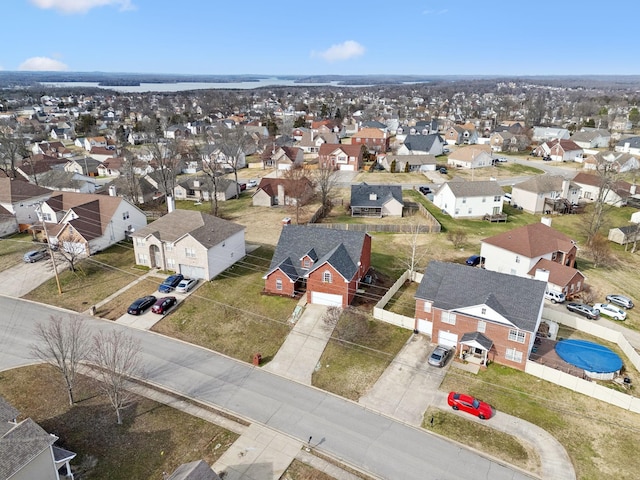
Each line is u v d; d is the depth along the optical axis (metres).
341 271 44.31
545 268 50.28
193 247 49.75
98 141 151.50
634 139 131.75
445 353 37.94
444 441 29.78
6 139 102.69
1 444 22.94
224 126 173.12
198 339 40.69
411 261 56.28
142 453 28.41
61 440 29.28
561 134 155.62
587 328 42.62
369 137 133.88
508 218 77.12
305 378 35.91
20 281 50.44
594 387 33.56
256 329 42.00
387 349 39.34
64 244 55.34
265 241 63.53
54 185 89.12
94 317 43.62
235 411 32.22
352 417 31.84
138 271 52.72
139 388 34.34
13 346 39.16
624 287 52.59
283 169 114.81
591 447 29.31
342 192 91.19
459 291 39.62
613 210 82.19
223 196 88.06
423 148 129.75
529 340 35.81
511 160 127.00
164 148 114.62
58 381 35.06
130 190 82.31
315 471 27.33
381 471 27.36
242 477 26.72
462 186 77.19
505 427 30.91
